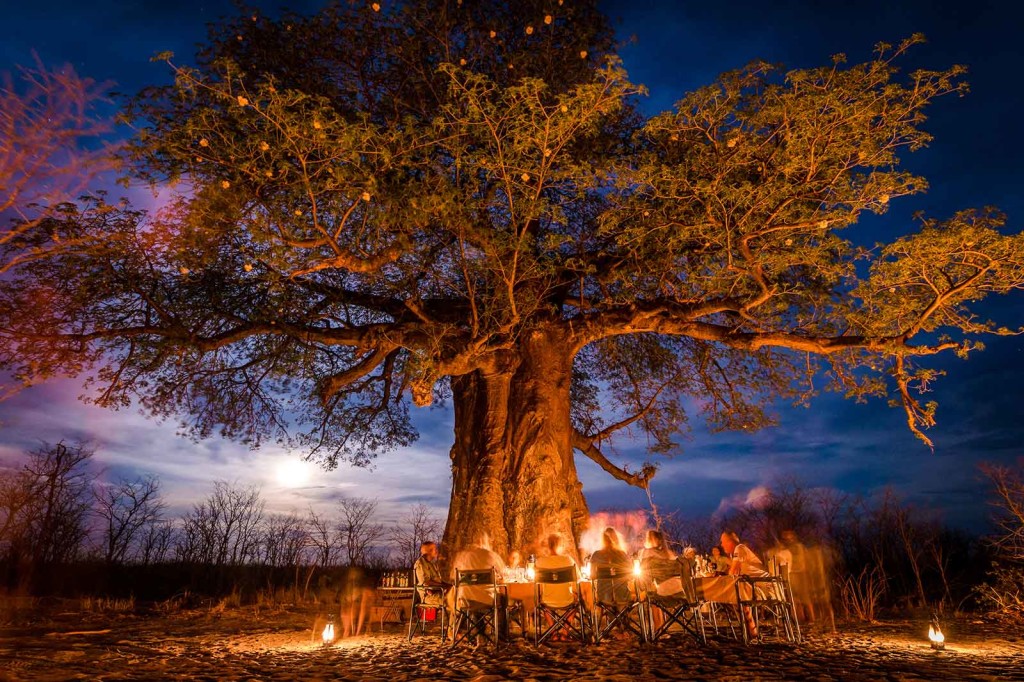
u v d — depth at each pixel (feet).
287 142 30.14
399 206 34.60
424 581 30.45
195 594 50.42
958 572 49.24
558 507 39.81
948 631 31.48
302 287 43.57
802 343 38.99
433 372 37.45
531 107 29.68
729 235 32.99
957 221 31.01
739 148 33.24
